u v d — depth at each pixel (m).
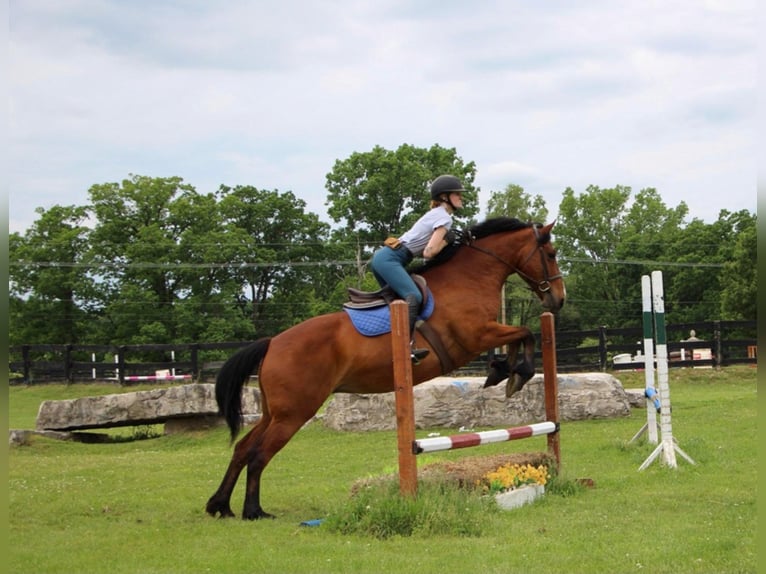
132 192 43.53
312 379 7.25
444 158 47.09
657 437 10.73
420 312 7.35
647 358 10.65
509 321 44.50
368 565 5.43
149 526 7.07
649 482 8.41
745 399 16.44
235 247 42.88
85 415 15.17
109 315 41.69
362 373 7.34
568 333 24.56
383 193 46.38
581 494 7.88
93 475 10.14
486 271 7.74
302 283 49.09
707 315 48.97
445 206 7.69
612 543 5.89
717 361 23.17
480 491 7.21
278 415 7.28
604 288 55.31
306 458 11.55
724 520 6.52
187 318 40.62
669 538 5.95
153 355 41.03
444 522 6.41
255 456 7.32
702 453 9.77
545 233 7.94
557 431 8.37
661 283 9.33
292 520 7.29
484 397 14.26
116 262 43.03
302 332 7.41
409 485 6.68
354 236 47.97
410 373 6.75
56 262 43.06
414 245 7.47
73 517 7.55
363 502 6.70
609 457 10.38
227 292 42.69
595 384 14.81
